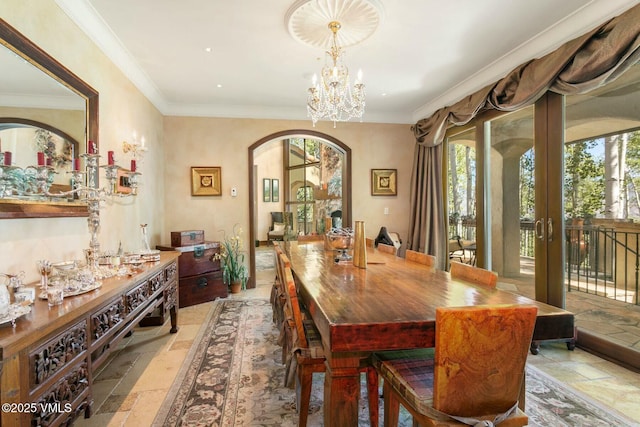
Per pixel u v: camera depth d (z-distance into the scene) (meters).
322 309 1.22
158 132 4.07
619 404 1.83
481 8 2.29
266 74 3.39
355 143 4.86
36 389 1.07
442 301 1.33
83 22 2.21
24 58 1.62
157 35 2.60
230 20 2.39
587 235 2.51
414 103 4.47
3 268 1.51
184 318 3.31
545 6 2.28
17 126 1.58
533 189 3.00
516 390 1.07
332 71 2.63
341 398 1.24
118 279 1.84
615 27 2.01
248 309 3.60
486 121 3.51
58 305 1.30
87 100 2.23
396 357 1.41
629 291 2.29
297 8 2.23
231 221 4.48
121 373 2.19
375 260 2.39
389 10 2.29
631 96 2.23
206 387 2.01
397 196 4.97
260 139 4.56
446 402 1.03
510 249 3.27
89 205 1.94
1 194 1.47
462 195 4.11
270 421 1.68
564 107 2.57
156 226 3.95
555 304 2.65
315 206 8.07
